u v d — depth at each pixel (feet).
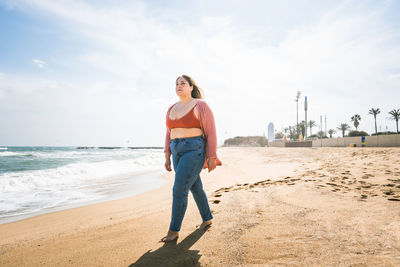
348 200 10.04
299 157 46.42
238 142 293.02
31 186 23.84
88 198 18.11
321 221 7.43
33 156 87.81
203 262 5.20
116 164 48.91
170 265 5.14
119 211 12.41
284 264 4.86
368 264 4.64
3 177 26.68
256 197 11.55
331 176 17.26
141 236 7.09
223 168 35.06
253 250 5.62
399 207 8.39
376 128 192.75
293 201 10.37
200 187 7.51
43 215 12.70
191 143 6.81
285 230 6.82
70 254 5.99
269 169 28.91
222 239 6.42
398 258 4.79
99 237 7.16
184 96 7.33
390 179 14.32
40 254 6.08
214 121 7.18
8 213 13.71
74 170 34.63
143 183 26.22
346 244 5.62
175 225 6.64
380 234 6.08
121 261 5.46
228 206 10.04
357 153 38.68
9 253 6.20
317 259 4.98
